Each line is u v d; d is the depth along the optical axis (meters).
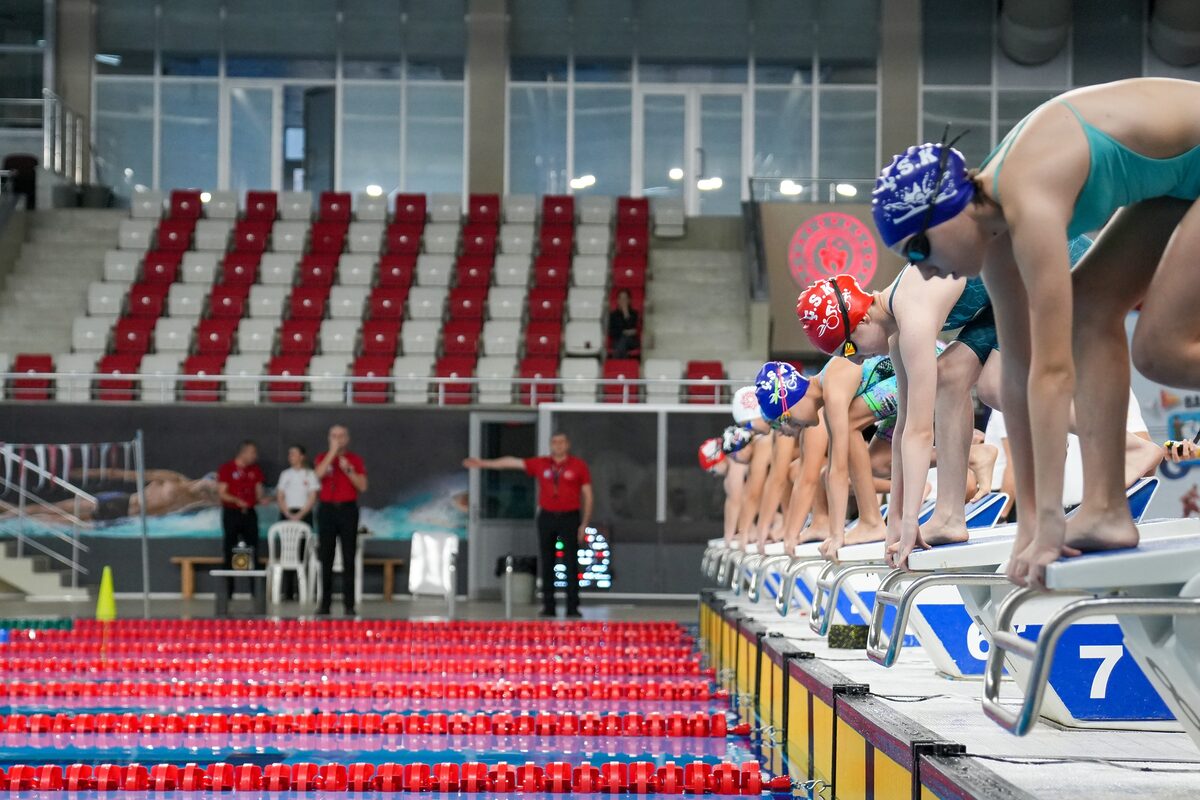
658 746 5.76
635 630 10.99
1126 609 2.24
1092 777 2.92
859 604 6.00
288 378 14.17
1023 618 3.97
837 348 4.15
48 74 20.94
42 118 20.97
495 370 16.38
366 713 7.02
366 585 14.66
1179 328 2.41
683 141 21.31
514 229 19.36
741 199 21.17
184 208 19.38
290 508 13.63
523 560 14.22
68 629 10.96
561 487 12.42
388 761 5.41
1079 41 20.75
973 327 3.84
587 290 18.05
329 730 6.26
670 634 10.77
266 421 14.54
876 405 5.34
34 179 20.06
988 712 2.41
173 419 14.51
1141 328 2.47
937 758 3.02
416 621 11.52
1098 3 20.67
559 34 21.41
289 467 14.50
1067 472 5.29
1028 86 20.91
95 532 14.42
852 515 11.45
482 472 14.41
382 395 15.41
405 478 14.49
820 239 19.14
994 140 20.91
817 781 4.57
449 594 12.09
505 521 14.35
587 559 13.91
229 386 16.08
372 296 17.66
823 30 21.23
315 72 21.45
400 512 14.48
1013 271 2.62
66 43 21.08
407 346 16.91
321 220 19.45
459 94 21.44
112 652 9.80
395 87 21.44
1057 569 2.39
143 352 16.73
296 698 7.65
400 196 19.67
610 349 17.05
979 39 20.95
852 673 5.00
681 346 17.97
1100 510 2.54
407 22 21.45
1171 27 19.73
